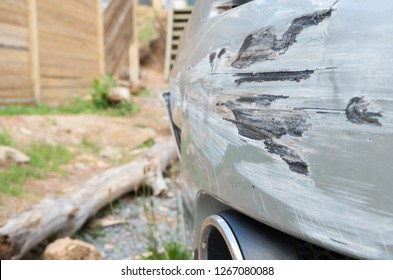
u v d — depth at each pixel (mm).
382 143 747
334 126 833
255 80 1081
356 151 789
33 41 6496
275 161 980
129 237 3291
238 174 1121
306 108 902
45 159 4395
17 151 4098
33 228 2711
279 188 967
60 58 7551
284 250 1132
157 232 3350
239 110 1130
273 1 1140
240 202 1116
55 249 2623
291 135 934
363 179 777
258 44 1103
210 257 1401
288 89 960
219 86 1251
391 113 736
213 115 1273
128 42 11688
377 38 785
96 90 7785
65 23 7691
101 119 6906
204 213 1482
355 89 799
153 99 10305
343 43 844
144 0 17016
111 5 10336
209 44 1435
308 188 886
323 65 876
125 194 4172
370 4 831
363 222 782
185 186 1713
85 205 3320
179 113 1704
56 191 3588
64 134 5574
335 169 827
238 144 1125
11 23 6027
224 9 1529
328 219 844
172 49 15070
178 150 1990
